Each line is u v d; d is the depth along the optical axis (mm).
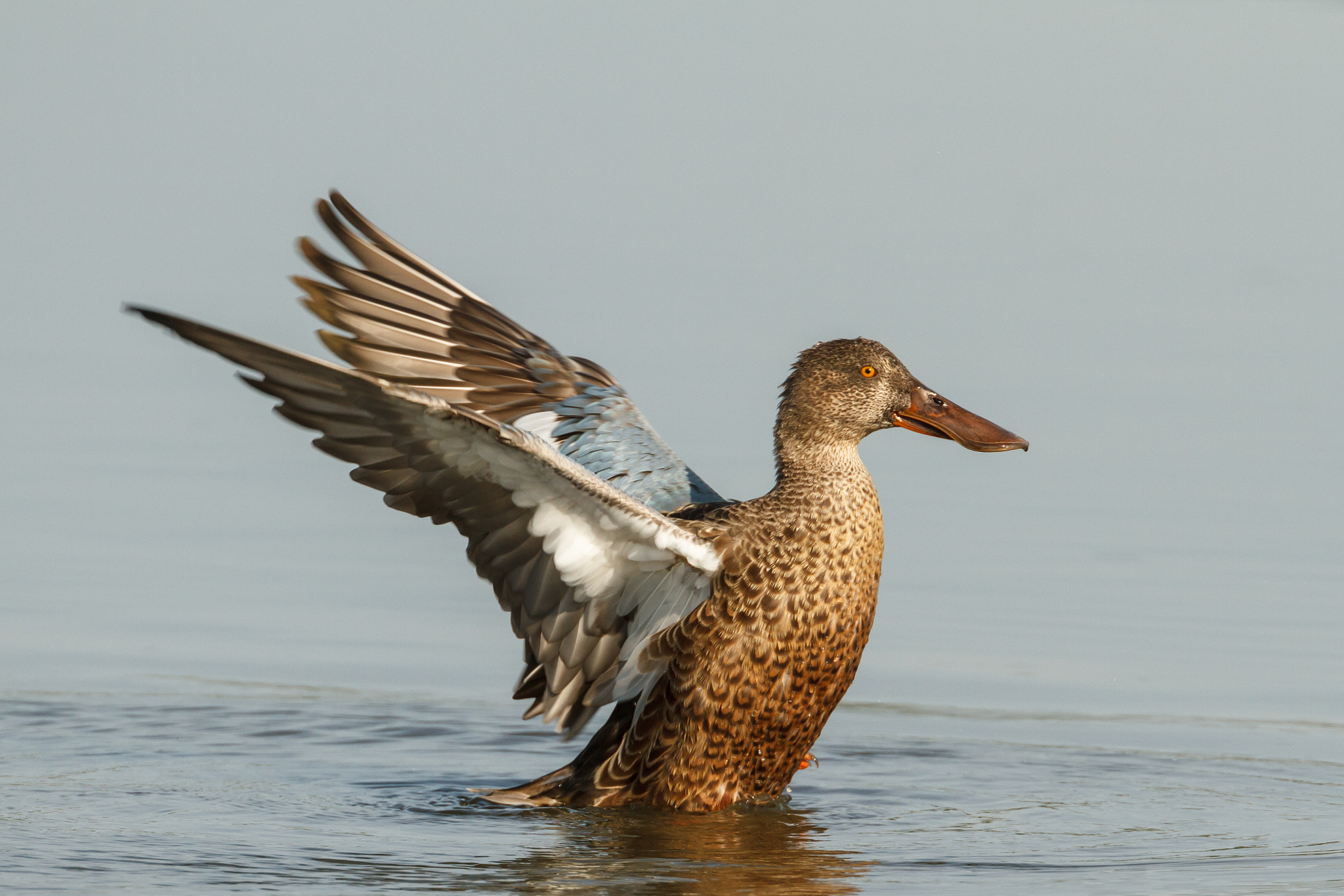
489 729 14031
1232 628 16047
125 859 10430
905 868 10461
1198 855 10805
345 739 13688
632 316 25156
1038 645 15672
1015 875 10328
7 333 26031
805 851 10828
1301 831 11414
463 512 10727
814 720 11812
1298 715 14141
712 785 11664
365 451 10203
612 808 11797
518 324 13133
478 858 10586
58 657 15219
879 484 20594
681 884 10086
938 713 14281
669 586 11367
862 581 11781
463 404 12547
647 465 12391
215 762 12953
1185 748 13438
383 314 12578
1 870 10141
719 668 11422
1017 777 12773
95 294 27969
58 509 19078
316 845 10820
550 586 11188
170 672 14992
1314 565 17594
